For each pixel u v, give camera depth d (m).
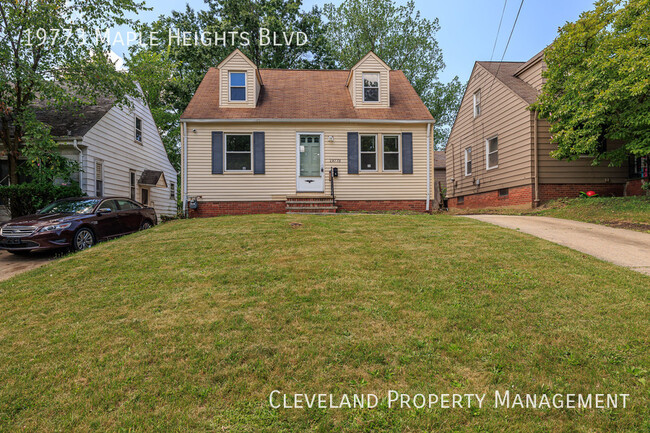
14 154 10.81
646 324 3.43
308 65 25.48
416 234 7.47
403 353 3.04
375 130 13.22
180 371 2.84
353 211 12.99
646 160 11.61
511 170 13.87
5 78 9.36
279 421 2.29
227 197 12.82
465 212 14.74
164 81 21.52
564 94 11.13
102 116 13.09
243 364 2.92
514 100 13.62
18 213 9.75
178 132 26.05
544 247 6.20
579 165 12.70
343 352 3.05
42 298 4.60
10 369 2.96
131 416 2.36
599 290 4.28
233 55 13.33
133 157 16.05
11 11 9.78
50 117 12.75
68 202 8.98
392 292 4.35
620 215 9.20
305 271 5.18
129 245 7.16
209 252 6.40
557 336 3.27
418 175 13.31
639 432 2.17
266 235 7.59
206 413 2.38
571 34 10.68
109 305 4.26
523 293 4.23
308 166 13.21
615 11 10.27
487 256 5.70
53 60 10.84
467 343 3.18
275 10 23.39
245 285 4.72
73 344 3.34
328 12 26.28
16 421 2.35
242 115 12.91
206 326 3.58
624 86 9.20
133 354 3.12
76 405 2.50
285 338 3.32
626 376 2.69
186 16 23.14
